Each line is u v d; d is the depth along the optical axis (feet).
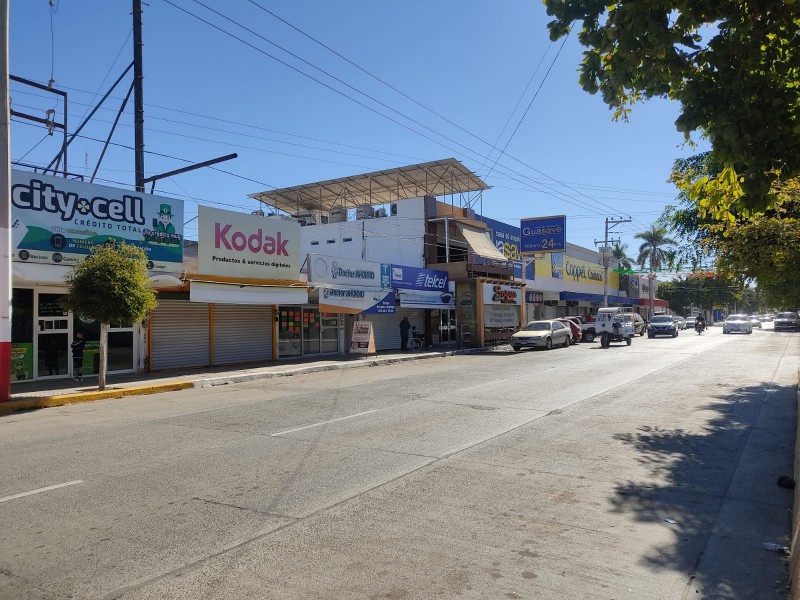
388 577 13.58
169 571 13.88
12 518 17.56
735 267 42.04
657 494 20.01
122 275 45.29
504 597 12.68
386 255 114.62
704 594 12.91
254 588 13.01
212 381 54.70
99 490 20.35
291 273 74.69
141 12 71.10
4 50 42.09
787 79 17.54
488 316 113.50
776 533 16.55
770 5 16.02
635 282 227.81
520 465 23.59
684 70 16.97
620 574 13.87
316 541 15.72
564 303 167.84
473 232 118.11
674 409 36.96
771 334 158.92
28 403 41.09
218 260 65.36
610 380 52.54
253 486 20.72
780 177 17.04
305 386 52.01
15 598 12.62
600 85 19.15
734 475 22.38
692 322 222.89
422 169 109.60
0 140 42.22
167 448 26.94
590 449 26.35
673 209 67.97
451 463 23.88
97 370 57.52
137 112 70.28
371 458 24.70
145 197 58.34
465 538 15.99
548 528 16.79
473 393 44.62
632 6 16.39
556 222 135.95
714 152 17.33
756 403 39.37
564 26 18.39
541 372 60.49
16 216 48.11
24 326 52.70
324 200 130.82
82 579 13.48
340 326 89.15
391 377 58.08
